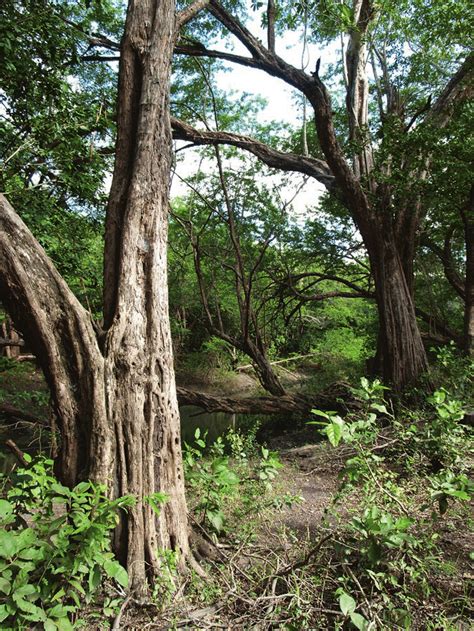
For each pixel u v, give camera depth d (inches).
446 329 545.6
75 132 239.9
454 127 324.2
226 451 331.6
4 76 219.9
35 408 383.2
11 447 251.3
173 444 136.1
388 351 380.2
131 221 139.1
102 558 98.4
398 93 450.9
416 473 164.6
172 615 112.5
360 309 734.5
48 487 111.4
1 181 218.7
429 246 532.7
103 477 122.1
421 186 348.5
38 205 237.0
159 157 146.6
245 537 144.7
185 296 673.6
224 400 413.4
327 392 437.4
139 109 148.9
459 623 100.6
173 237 576.7
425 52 430.0
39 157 240.7
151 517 125.9
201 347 774.5
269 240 455.8
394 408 344.8
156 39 153.3
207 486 150.4
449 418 151.4
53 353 123.8
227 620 110.7
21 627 91.6
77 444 125.6
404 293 383.6
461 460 153.6
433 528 138.9
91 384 124.6
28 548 93.7
